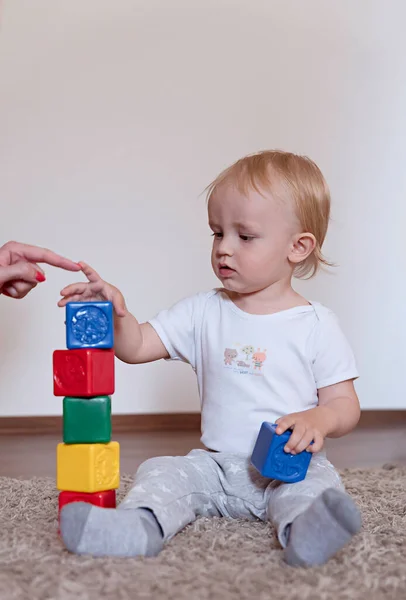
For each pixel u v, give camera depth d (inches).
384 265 114.8
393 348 115.4
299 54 109.8
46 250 46.4
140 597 29.8
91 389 37.4
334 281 113.0
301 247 48.6
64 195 101.5
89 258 102.4
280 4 108.7
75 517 35.1
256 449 41.8
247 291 47.9
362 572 34.0
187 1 105.0
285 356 47.1
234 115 107.0
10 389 100.2
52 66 100.7
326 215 50.5
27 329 100.4
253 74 107.7
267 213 46.7
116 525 35.4
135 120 103.6
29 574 32.3
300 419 41.4
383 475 64.6
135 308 104.2
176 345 50.3
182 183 105.2
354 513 33.6
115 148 103.0
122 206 103.3
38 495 51.0
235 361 47.5
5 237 100.0
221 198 47.5
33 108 100.2
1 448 82.1
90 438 37.8
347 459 77.5
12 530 40.6
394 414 115.4
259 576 32.6
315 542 34.4
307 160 51.1
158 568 33.4
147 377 104.5
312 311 48.6
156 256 104.7
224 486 45.0
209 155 106.1
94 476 37.6
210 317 49.7
